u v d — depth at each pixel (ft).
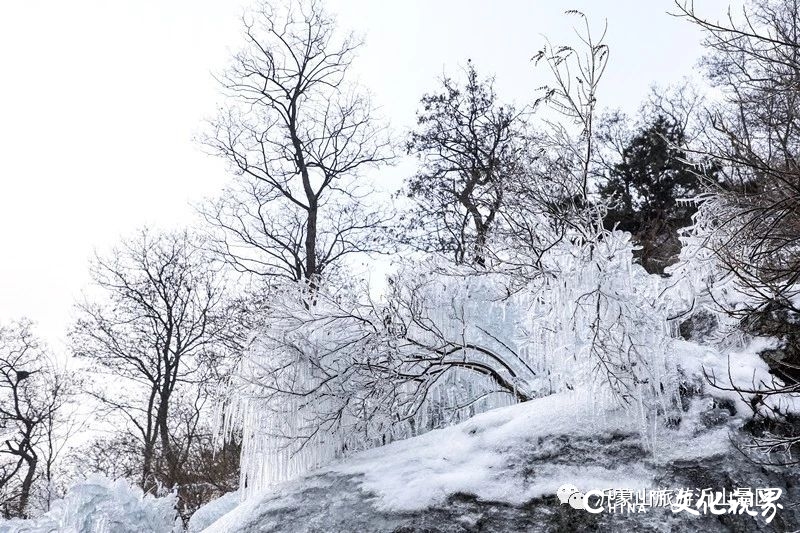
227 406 25.34
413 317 25.36
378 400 24.39
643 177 60.13
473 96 68.39
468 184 55.21
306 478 22.94
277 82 72.64
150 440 71.05
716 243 21.17
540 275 22.06
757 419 18.71
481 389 27.35
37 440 81.30
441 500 19.30
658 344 19.94
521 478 19.27
